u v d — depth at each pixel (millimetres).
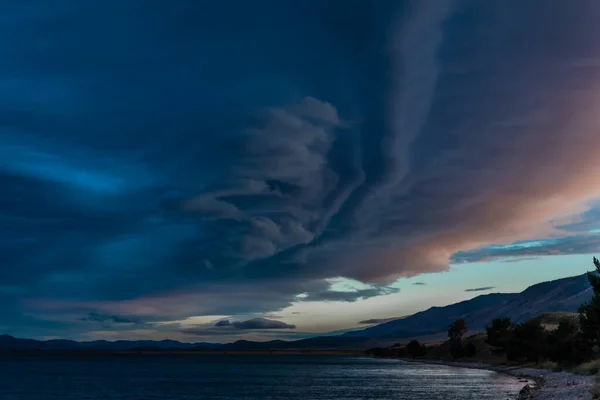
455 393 93562
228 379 162125
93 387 130625
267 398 97500
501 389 98375
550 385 84125
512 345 166000
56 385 137500
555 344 123750
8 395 109438
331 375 179125
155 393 112250
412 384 121812
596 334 92750
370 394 100375
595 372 90062
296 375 182125
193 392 113875
